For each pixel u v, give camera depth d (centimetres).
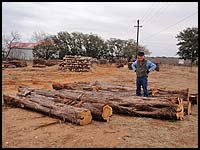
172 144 556
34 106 807
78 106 755
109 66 4634
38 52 5766
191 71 3922
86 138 579
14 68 3098
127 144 547
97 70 3294
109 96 878
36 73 2450
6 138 571
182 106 765
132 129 653
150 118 767
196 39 5700
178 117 741
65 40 6097
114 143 551
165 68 4909
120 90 1081
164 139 586
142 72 927
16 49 6041
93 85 1181
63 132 618
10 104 909
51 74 2416
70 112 696
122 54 6900
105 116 711
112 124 693
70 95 880
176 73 3259
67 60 2934
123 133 618
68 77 2194
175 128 673
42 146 529
